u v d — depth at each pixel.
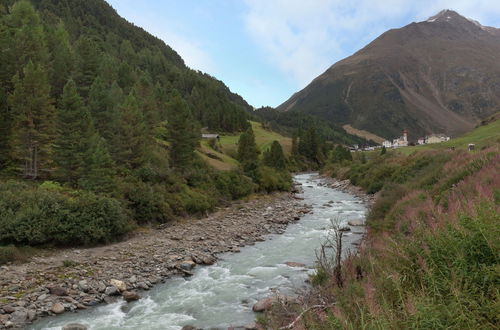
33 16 88.50
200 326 13.55
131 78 106.38
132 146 47.66
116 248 24.31
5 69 50.12
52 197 25.19
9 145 38.66
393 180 50.34
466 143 80.31
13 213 22.88
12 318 13.70
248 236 29.92
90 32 198.00
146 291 17.52
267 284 18.20
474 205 7.58
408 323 5.41
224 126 149.12
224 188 50.34
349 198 55.56
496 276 5.58
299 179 100.25
